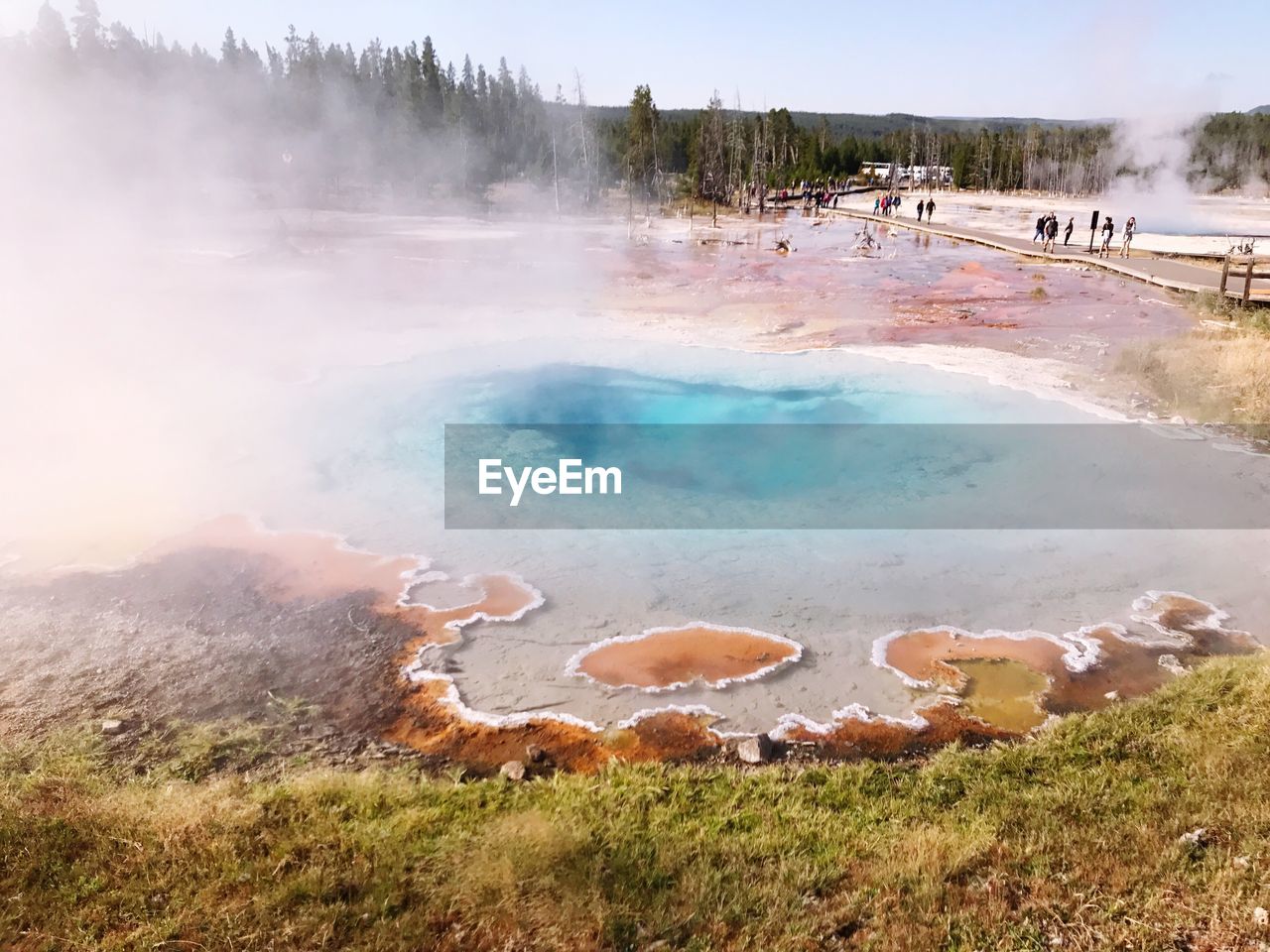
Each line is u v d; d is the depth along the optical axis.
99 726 5.47
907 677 6.15
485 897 3.99
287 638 6.48
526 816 4.55
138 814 4.62
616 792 4.82
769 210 46.56
